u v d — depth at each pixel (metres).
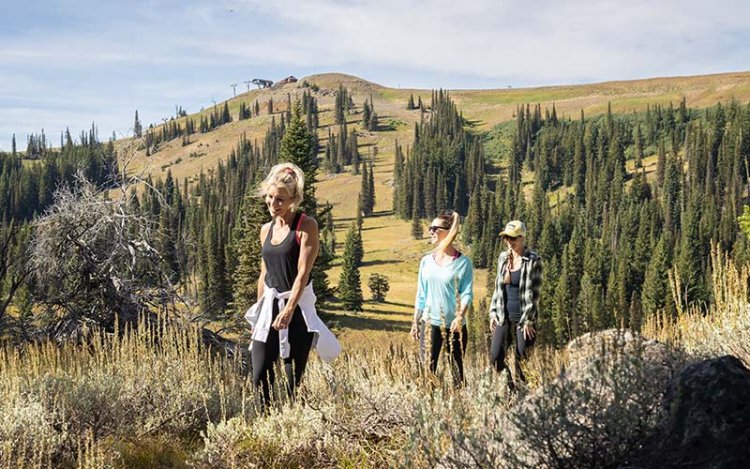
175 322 6.50
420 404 2.85
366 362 4.45
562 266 138.12
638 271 131.38
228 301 39.38
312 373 4.75
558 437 2.64
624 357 2.79
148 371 5.45
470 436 2.62
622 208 197.75
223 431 3.92
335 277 149.00
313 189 43.81
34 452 3.89
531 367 3.96
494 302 5.27
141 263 17.77
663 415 2.53
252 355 4.31
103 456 3.67
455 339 4.73
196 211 155.62
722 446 2.29
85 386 4.96
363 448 3.51
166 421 4.96
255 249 39.94
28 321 15.12
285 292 4.25
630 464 2.46
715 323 4.55
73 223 16.55
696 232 139.25
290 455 3.66
